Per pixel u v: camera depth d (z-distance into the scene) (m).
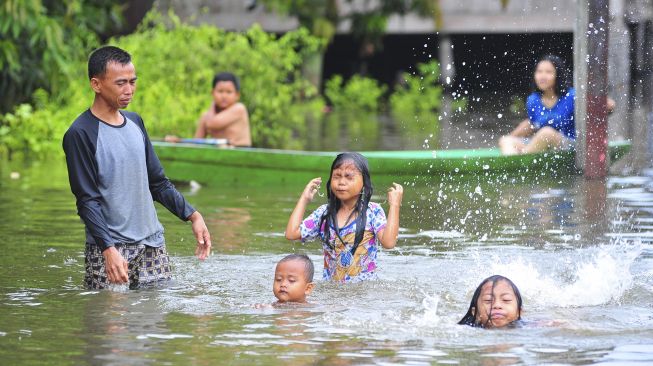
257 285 14.20
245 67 36.94
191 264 15.73
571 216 20.08
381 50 58.25
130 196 14.30
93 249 14.09
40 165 29.98
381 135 39.16
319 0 54.28
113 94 14.22
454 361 10.20
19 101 36.09
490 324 11.62
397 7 54.66
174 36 36.88
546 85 26.81
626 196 22.61
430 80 57.09
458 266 15.44
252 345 10.87
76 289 13.91
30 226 19.19
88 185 14.09
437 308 12.63
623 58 37.25
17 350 10.70
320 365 10.12
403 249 16.92
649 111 43.53
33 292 13.67
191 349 10.73
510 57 53.62
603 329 11.44
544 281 14.34
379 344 10.86
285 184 25.83
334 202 14.83
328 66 63.56
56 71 34.25
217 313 12.40
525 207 21.34
